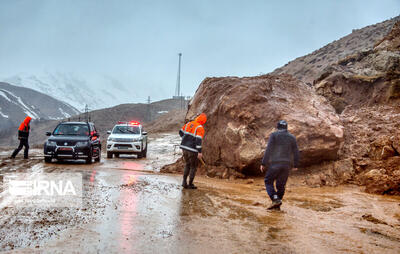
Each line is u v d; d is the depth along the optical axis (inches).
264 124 407.2
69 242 158.2
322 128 396.8
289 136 253.6
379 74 639.1
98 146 613.6
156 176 418.9
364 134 441.1
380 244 173.2
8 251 144.0
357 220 223.0
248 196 298.8
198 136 319.3
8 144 6737.2
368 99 624.1
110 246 155.3
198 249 156.1
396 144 359.6
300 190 337.7
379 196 307.4
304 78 2276.1
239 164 401.7
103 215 210.1
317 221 217.5
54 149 539.8
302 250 159.6
